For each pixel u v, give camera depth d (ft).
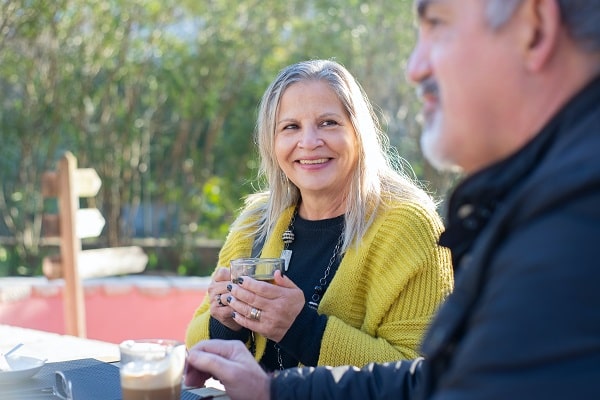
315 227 7.50
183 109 31.89
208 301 8.05
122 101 32.04
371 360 6.59
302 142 7.28
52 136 31.04
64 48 30.27
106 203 31.83
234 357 5.22
